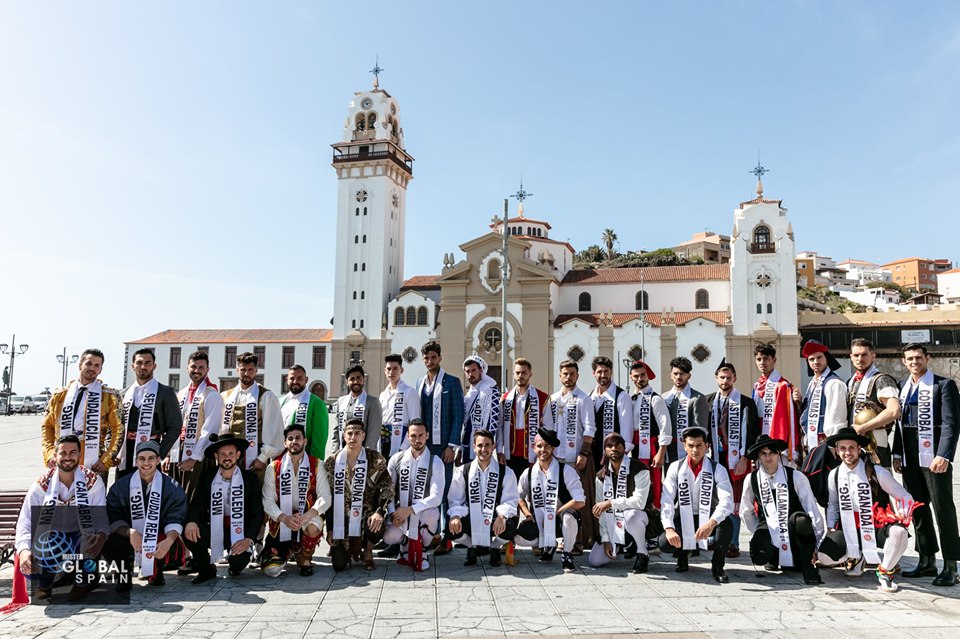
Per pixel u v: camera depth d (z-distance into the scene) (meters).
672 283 63.22
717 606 7.42
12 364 52.31
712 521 8.52
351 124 68.75
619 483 9.19
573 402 10.45
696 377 56.38
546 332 59.41
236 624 6.77
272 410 9.89
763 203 58.19
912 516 8.82
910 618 7.02
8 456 23.09
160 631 6.56
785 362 55.69
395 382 11.16
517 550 10.41
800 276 129.38
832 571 8.95
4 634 6.46
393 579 8.56
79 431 8.68
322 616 7.03
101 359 8.98
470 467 9.58
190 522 8.35
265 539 9.16
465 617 7.00
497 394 10.98
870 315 60.16
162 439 9.18
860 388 9.22
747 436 9.98
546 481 9.41
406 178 72.00
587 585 8.27
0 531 8.75
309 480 9.01
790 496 8.82
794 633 6.55
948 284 129.25
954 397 8.46
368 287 65.12
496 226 76.38
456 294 61.88
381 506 9.09
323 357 69.50
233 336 72.56
